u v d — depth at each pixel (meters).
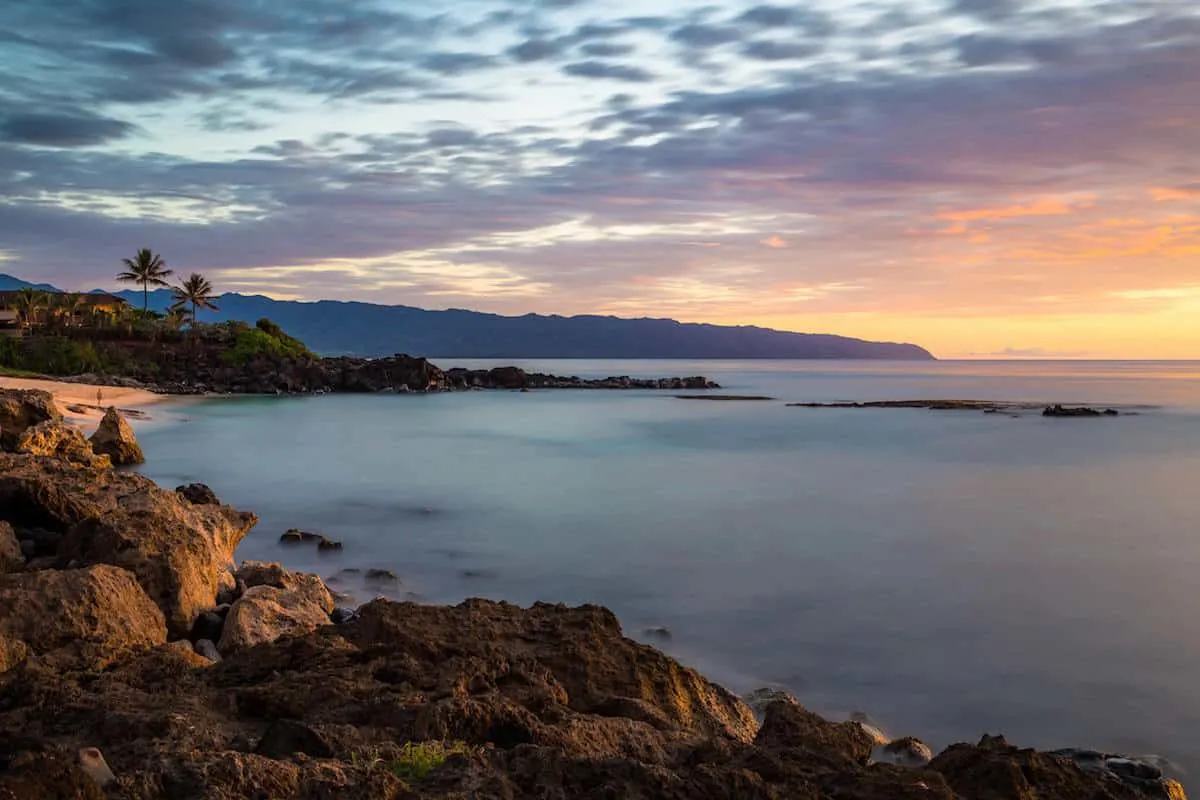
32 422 41.03
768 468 53.25
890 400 141.50
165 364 132.75
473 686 9.87
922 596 23.30
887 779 7.21
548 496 41.03
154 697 9.42
